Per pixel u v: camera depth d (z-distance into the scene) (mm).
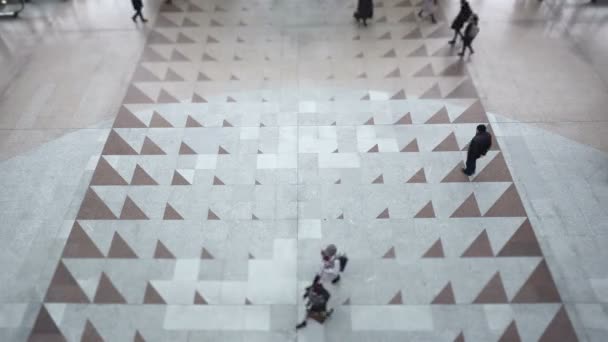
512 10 12984
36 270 7559
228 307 7082
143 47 12039
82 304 7133
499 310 6961
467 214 8188
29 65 11539
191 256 7711
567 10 12867
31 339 6770
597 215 8109
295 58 11633
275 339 6730
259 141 9539
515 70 11039
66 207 8445
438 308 7016
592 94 10336
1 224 8195
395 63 11367
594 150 9164
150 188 8719
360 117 10000
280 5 13617
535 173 8789
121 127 9883
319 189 8664
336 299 7145
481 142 8062
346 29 12555
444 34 12188
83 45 12141
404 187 8648
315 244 7848
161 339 6754
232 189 8680
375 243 7844
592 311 6910
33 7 13617
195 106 10328
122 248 7824
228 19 13062
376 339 6711
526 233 7883
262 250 7785
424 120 9883
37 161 9242
